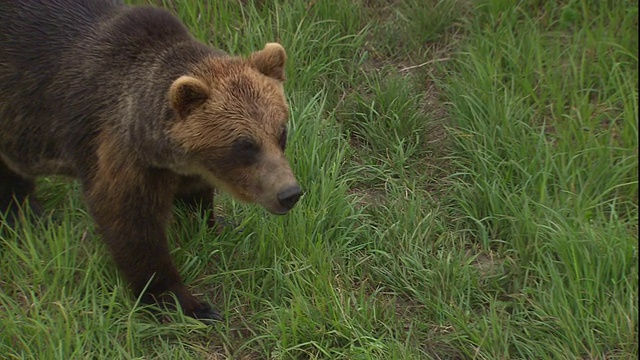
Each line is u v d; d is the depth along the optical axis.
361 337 7.00
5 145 7.62
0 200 8.23
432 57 10.41
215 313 7.39
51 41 7.27
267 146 6.59
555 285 7.43
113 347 6.94
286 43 9.75
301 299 7.16
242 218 8.27
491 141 8.92
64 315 6.73
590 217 8.23
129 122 6.77
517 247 8.00
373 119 9.62
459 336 7.16
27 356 6.70
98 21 7.32
